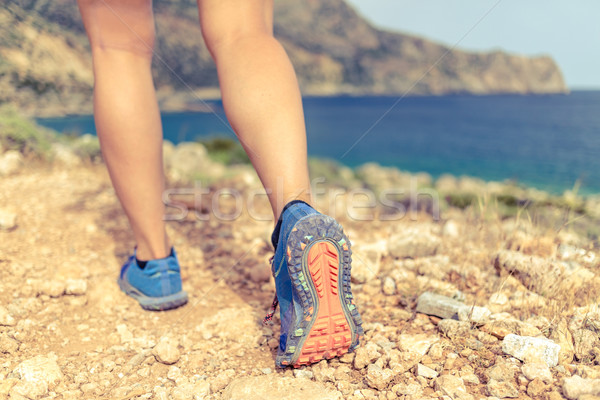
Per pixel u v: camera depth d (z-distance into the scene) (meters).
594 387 1.28
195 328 1.89
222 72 1.50
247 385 1.38
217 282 2.38
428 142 44.78
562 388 1.33
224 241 3.06
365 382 1.47
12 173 4.43
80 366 1.59
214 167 8.59
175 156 8.51
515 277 2.20
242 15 1.50
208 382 1.48
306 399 1.32
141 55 1.77
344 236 1.38
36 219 3.20
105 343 1.76
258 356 1.67
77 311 2.00
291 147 1.42
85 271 2.35
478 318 1.75
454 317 1.81
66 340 1.77
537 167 29.69
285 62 1.49
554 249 2.53
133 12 1.69
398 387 1.42
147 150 1.79
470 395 1.34
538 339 1.54
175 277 2.06
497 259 2.31
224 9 1.49
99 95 1.72
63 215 3.33
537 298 1.93
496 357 1.55
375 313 1.98
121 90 1.71
